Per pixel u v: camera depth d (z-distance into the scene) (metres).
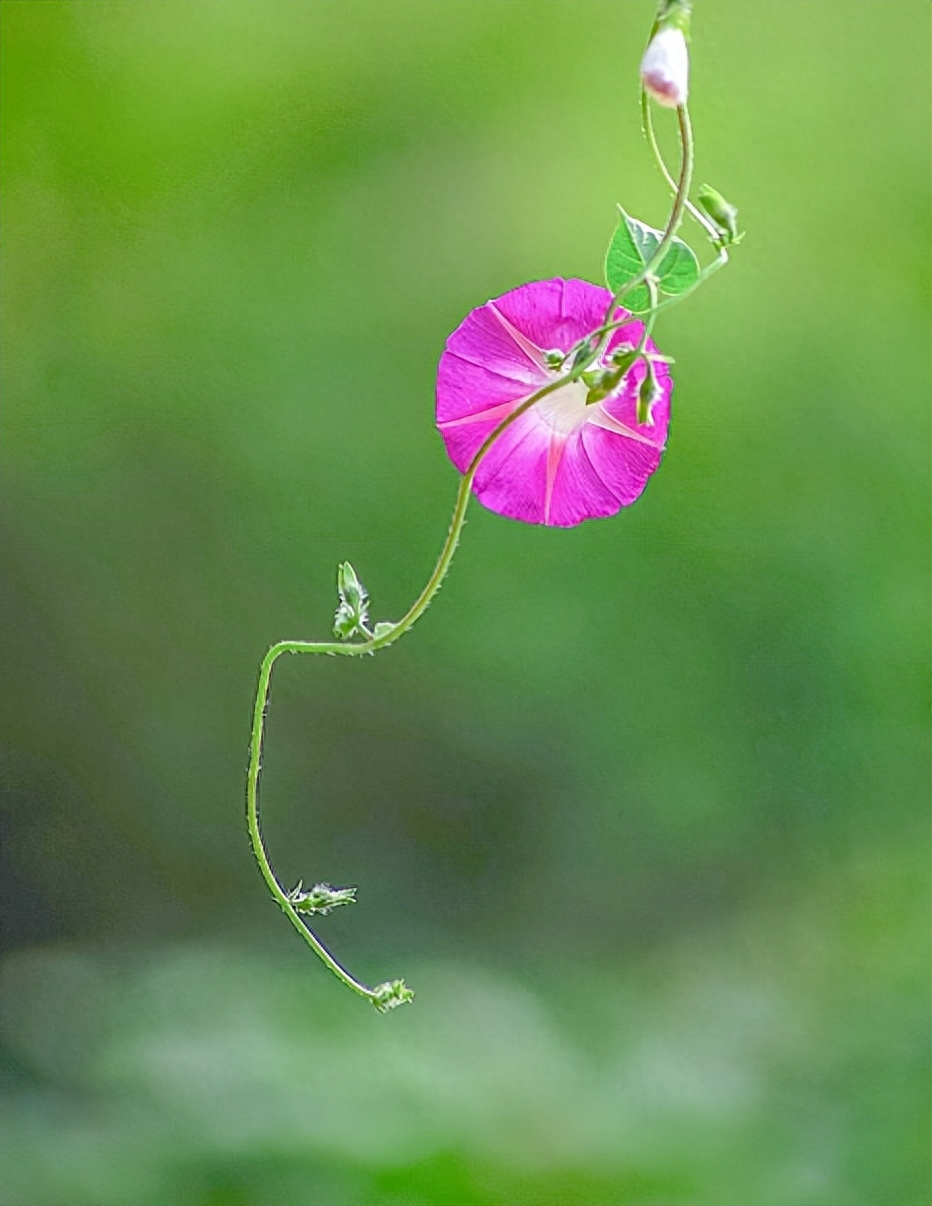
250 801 1.70
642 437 1.67
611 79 3.73
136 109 3.67
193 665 3.75
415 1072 2.16
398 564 3.74
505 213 3.75
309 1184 2.02
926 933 3.17
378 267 3.77
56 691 3.72
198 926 3.64
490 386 1.67
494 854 3.67
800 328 3.69
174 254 3.75
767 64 3.67
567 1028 2.79
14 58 3.59
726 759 3.60
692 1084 2.40
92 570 3.74
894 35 3.65
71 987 2.92
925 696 3.51
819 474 3.66
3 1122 2.23
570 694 3.70
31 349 3.73
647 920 3.53
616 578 3.71
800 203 3.69
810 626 3.61
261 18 3.67
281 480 3.76
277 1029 2.30
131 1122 2.13
